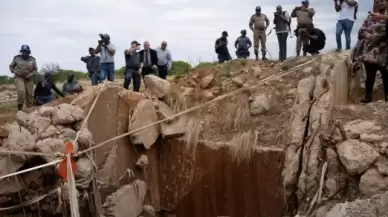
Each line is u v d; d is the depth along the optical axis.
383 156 11.07
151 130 14.64
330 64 13.66
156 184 15.01
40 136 12.73
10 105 17.80
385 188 10.66
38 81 16.33
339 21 16.41
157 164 15.06
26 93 15.50
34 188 12.80
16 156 12.46
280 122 14.01
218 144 14.13
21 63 15.20
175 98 15.48
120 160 14.34
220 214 14.13
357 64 13.81
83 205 12.62
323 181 11.54
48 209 12.80
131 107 14.69
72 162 9.63
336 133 11.92
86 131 13.03
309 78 13.54
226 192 14.02
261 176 13.40
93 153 13.54
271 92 14.82
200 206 14.43
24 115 13.05
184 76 16.80
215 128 14.70
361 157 11.04
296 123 12.94
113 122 14.35
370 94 13.30
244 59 16.89
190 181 14.53
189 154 14.58
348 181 11.33
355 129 11.81
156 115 14.82
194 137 14.58
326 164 11.62
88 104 13.91
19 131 12.69
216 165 14.13
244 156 13.66
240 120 14.49
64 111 13.16
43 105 14.59
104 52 17.42
